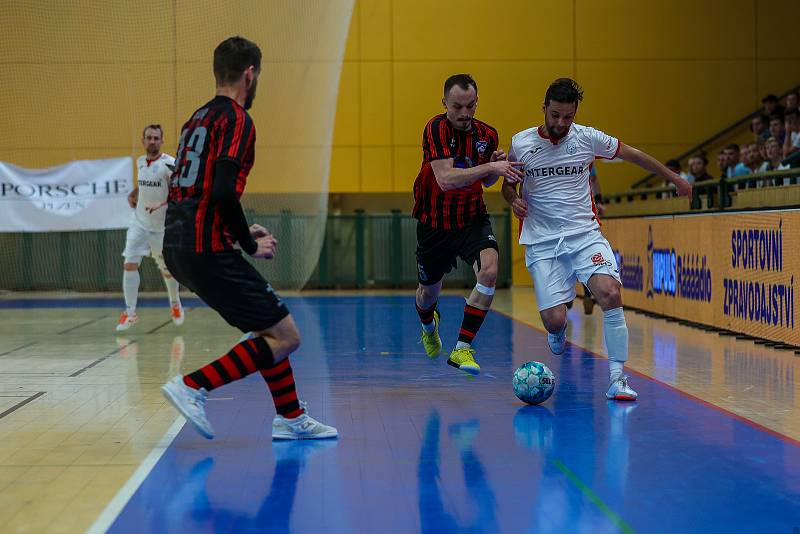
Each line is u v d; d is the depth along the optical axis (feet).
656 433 24.91
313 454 22.88
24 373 36.63
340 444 23.94
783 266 42.39
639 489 19.58
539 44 94.63
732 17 94.38
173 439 24.66
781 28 94.38
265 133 67.00
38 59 80.33
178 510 18.31
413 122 94.63
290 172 67.67
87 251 88.38
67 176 78.59
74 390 32.58
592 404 29.25
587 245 30.17
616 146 30.22
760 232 44.65
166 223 22.91
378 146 94.68
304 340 47.47
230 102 22.59
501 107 94.79
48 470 21.44
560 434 24.89
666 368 36.63
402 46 94.43
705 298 51.62
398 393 31.65
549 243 30.45
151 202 52.19
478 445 23.70
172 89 78.64
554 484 19.99
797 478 20.38
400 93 94.53
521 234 31.30
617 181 95.04
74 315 64.23
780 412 27.71
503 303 71.97
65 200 78.59
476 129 29.71
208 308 70.44
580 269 30.22
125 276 52.80
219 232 22.24
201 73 77.92
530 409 28.58
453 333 50.08
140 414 28.17
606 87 94.79
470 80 28.25
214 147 22.18
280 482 20.31
